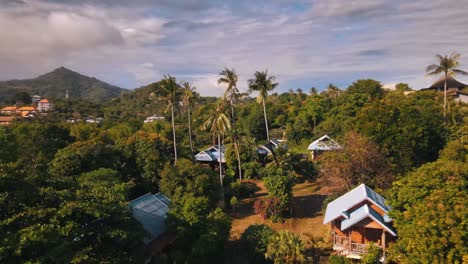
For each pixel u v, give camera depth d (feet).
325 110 273.95
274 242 80.02
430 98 217.56
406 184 75.05
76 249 57.16
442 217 61.67
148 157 136.36
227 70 149.18
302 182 160.04
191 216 85.61
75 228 57.16
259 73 153.38
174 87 150.61
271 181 118.62
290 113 316.81
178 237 85.97
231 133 162.20
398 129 120.88
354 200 85.25
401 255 69.56
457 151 110.22
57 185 69.56
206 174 117.19
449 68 174.60
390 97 224.74
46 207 60.39
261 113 289.53
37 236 50.62
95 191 69.56
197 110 297.33
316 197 137.90
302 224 110.93
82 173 113.70
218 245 85.25
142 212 91.61
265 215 115.34
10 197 58.29
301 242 79.71
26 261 49.21
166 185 112.47
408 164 116.78
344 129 172.65
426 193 70.38
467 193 68.95
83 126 218.79
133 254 73.05
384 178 107.76
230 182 149.59
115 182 107.86
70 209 58.65
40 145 157.99
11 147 133.28
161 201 102.53
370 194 87.56
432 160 129.59
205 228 84.84
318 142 190.60
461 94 266.77
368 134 123.75
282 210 114.93
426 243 61.82
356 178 110.01
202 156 187.83
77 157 121.39
